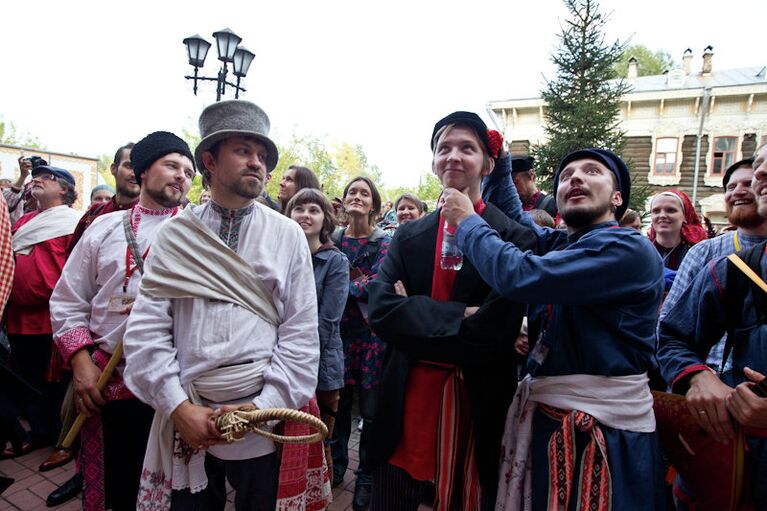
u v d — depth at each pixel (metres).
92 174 18.08
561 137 9.80
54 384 3.04
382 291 1.54
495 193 1.97
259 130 1.51
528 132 18.84
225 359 1.38
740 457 1.34
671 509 1.83
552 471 1.31
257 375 1.43
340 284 2.56
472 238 1.40
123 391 1.79
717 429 1.35
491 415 1.47
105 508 1.84
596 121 9.62
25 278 2.95
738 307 1.50
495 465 1.48
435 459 1.51
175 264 1.41
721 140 17.33
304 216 2.55
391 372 1.57
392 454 1.53
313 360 1.54
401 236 1.67
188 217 1.46
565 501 1.28
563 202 1.51
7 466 2.84
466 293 1.50
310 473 1.67
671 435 1.46
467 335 1.35
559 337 1.42
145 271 1.45
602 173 1.48
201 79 8.02
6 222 1.59
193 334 1.39
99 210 2.72
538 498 1.35
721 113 17.23
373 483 1.63
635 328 1.34
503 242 1.38
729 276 1.51
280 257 1.56
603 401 1.30
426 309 1.41
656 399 1.51
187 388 1.37
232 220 1.55
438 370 1.53
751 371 1.29
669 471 1.78
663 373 1.62
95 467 1.82
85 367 1.77
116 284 1.87
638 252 1.31
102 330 1.86
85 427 1.83
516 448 1.44
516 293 1.29
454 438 1.49
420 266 1.59
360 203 3.14
